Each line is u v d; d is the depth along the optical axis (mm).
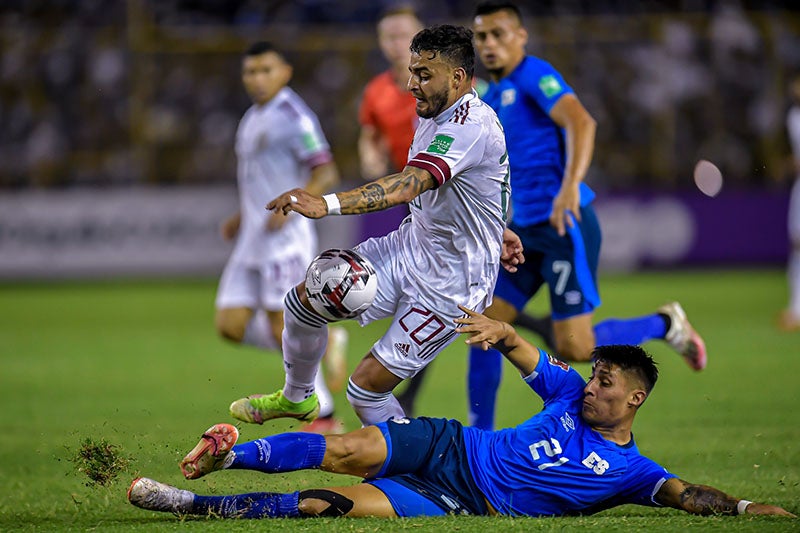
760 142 66375
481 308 18203
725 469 20625
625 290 56125
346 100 65188
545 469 16203
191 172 66438
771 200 65062
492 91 24203
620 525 15297
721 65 66188
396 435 16219
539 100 23078
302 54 65625
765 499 17953
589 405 16328
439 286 17578
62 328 47062
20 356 39312
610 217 64062
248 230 28375
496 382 22750
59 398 30328
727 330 43031
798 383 31250
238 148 28844
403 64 32312
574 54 65938
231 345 41969
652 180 66438
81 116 66188
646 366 16297
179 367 36406
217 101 66312
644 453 22188
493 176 17078
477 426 22859
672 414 26766
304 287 17609
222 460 15359
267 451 15734
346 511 15766
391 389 18219
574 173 22094
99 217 62719
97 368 36250
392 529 14969
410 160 16703
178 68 66000
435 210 17219
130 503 16516
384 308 18047
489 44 23609
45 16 68062
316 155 28438
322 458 15961
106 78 66062
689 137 66688
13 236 62531
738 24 66062
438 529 14969
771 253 65250
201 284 64375
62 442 23953
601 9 70188
